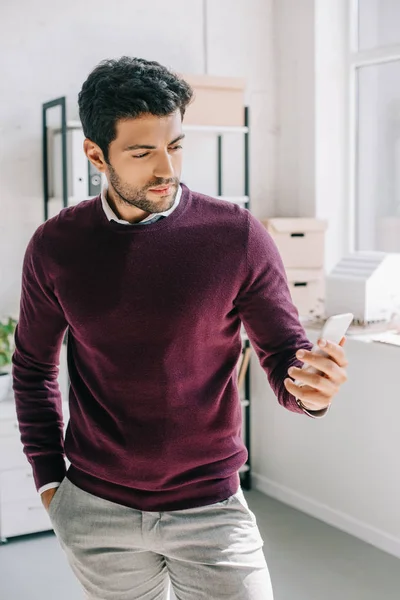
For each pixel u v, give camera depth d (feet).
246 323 4.99
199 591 4.83
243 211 4.99
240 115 11.94
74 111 12.09
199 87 11.59
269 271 4.91
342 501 11.26
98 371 4.89
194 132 12.16
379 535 10.65
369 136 12.71
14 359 5.53
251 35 13.25
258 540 4.96
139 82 4.40
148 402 4.79
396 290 11.09
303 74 12.91
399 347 9.85
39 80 11.82
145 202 4.60
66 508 5.09
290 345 4.83
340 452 11.21
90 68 12.12
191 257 4.80
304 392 4.28
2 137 11.68
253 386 12.93
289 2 13.08
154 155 4.50
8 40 11.59
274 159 13.60
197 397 4.84
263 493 12.82
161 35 12.55
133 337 4.77
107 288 4.81
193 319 4.75
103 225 4.89
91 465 4.99
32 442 5.48
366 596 9.32
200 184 13.12
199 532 4.83
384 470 10.50
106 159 4.64
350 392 10.93
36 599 9.26
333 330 4.26
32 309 5.24
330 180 12.96
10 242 11.87
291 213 13.43
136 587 5.07
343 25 12.79
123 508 4.91
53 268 4.99
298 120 13.12
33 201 11.96
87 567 5.04
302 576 9.86
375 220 12.73
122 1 12.24
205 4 12.84
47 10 11.76
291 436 12.16
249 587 4.75
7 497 10.72
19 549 10.59
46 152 11.83
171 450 4.80
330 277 11.30
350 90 12.84
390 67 12.25
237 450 5.01
